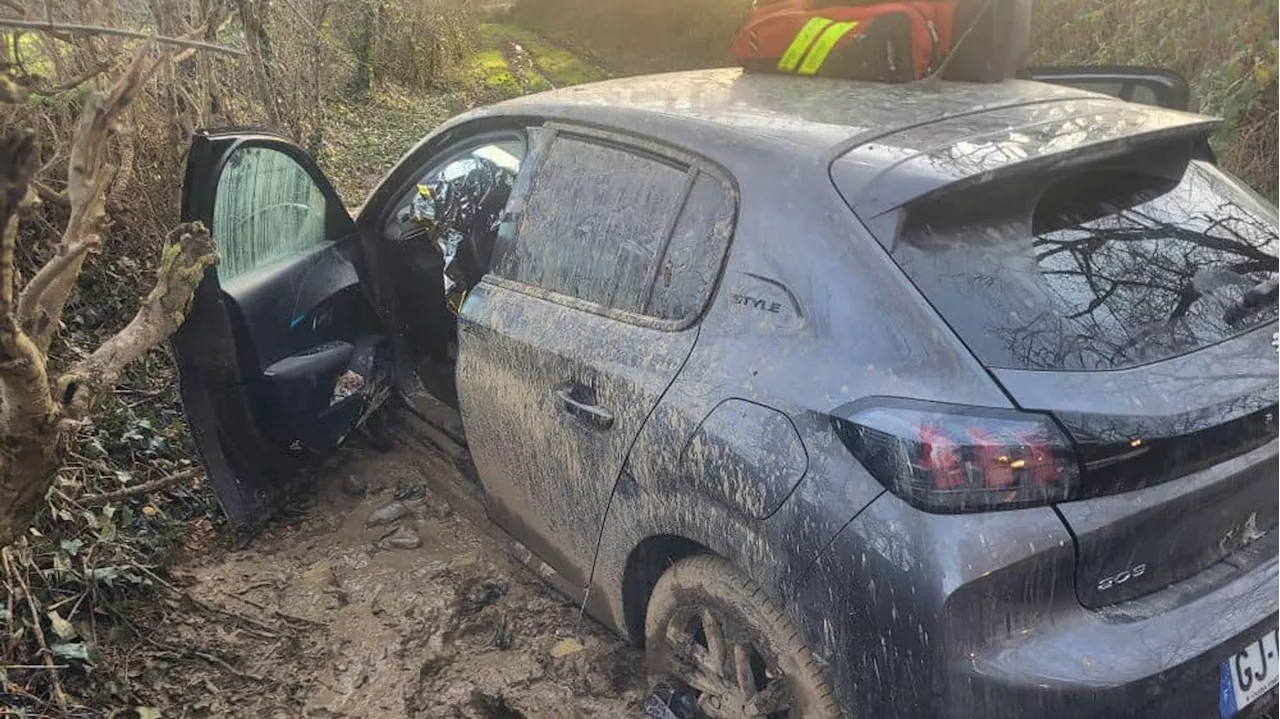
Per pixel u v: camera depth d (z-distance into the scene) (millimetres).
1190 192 2471
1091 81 3742
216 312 3166
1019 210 2211
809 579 2115
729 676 2480
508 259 3154
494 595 3305
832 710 2180
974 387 1979
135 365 4348
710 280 2465
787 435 2164
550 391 2844
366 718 2844
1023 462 1912
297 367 3467
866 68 3096
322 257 3809
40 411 1833
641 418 2514
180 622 3211
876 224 2156
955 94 2729
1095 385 1994
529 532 3172
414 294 4164
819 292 2205
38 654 2865
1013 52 3020
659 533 2543
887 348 2080
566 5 21797
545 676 2947
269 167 3502
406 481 3938
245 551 3570
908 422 1972
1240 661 2070
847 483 2047
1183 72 5535
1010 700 1903
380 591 3342
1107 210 2309
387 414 4160
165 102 4820
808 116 2572
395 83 14016
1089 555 1979
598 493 2729
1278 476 2285
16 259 4215
